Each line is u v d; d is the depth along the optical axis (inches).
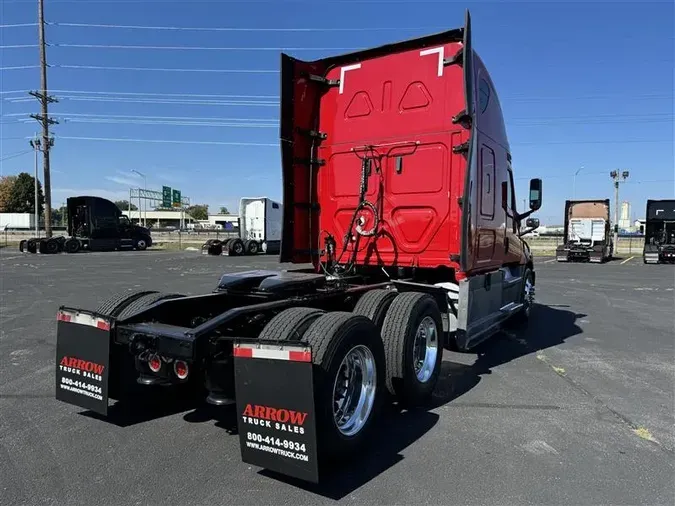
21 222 3002.0
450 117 232.4
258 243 1338.6
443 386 220.5
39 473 137.9
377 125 249.8
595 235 1214.3
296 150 254.4
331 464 143.7
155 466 142.6
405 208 242.1
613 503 124.6
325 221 263.9
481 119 250.5
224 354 149.6
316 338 137.6
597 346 299.7
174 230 3184.1
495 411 189.3
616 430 171.2
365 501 124.7
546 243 2119.8
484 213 257.4
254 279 198.5
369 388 154.9
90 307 412.5
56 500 123.7
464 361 263.9
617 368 250.1
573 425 175.5
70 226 1461.6
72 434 164.7
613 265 1097.4
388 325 186.5
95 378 161.8
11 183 3631.9
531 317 405.7
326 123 262.5
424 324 199.8
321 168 264.8
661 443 160.9
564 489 131.3
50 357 256.8
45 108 1460.4
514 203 319.9
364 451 153.8
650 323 378.9
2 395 201.6
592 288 626.5
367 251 251.4
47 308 410.6
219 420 178.7
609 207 1316.4
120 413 184.7
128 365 174.6
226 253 1310.3
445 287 231.1
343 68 259.3
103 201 1451.8
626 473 140.5
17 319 362.3
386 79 247.9
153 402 196.5
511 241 313.9
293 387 125.6
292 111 250.8
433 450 155.0
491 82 269.7
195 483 133.0
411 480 135.9
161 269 823.7
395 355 182.9
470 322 228.2
